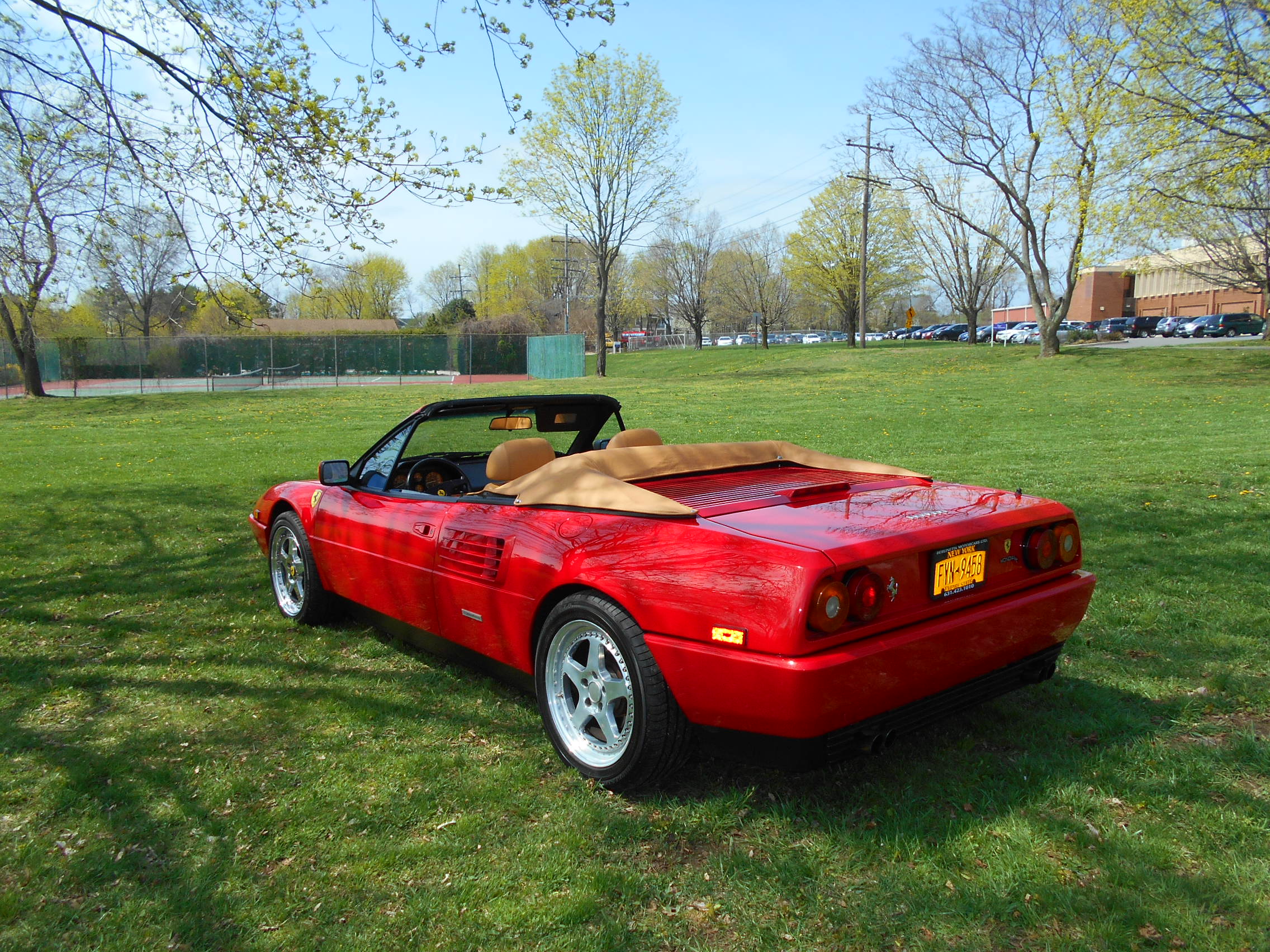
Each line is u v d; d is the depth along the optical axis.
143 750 3.49
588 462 3.56
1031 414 18.02
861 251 47.50
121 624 5.24
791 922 2.37
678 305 82.62
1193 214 22.11
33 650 4.79
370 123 7.21
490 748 3.49
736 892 2.51
